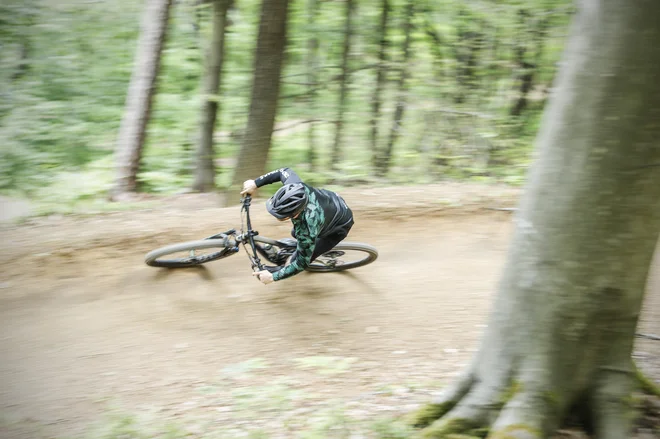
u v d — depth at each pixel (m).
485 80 10.32
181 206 8.52
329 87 9.91
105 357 4.68
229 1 9.04
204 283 5.66
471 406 3.51
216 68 9.27
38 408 4.09
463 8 9.37
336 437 3.57
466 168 9.91
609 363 3.32
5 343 4.76
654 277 5.95
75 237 6.38
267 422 3.85
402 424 3.66
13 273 5.66
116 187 9.58
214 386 4.37
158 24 9.27
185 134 10.51
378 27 9.75
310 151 10.29
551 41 9.16
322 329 5.19
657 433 3.36
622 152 2.82
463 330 5.18
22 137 9.87
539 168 3.14
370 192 8.44
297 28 9.33
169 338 4.95
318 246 4.79
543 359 3.28
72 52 10.95
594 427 3.33
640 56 2.69
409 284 5.88
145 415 3.95
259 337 5.04
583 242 3.01
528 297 3.26
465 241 6.75
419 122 10.55
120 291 5.49
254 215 6.98
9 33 10.21
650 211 2.94
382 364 4.71
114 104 11.18
